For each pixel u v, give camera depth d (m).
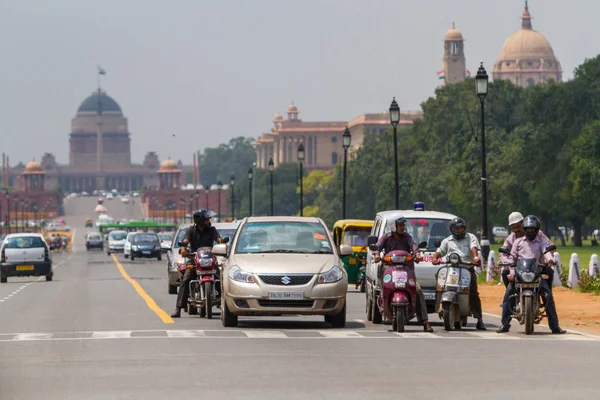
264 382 37.84
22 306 87.12
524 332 59.41
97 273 176.38
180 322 66.56
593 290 96.69
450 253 60.34
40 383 38.19
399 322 58.44
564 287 103.94
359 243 116.12
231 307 60.94
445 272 60.62
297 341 53.00
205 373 40.28
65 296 103.50
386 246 60.34
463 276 59.88
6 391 36.31
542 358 45.62
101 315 74.25
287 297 60.00
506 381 38.16
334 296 60.53
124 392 35.69
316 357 45.72
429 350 48.88
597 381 38.22
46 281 146.62
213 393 35.25
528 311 57.19
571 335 57.41
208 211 71.38
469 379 38.66
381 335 56.78
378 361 44.28
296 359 44.94
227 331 59.00
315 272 60.66
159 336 55.78
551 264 58.69
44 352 48.62
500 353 47.66
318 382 37.84
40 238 146.50
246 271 60.75
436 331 59.72
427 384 37.34
